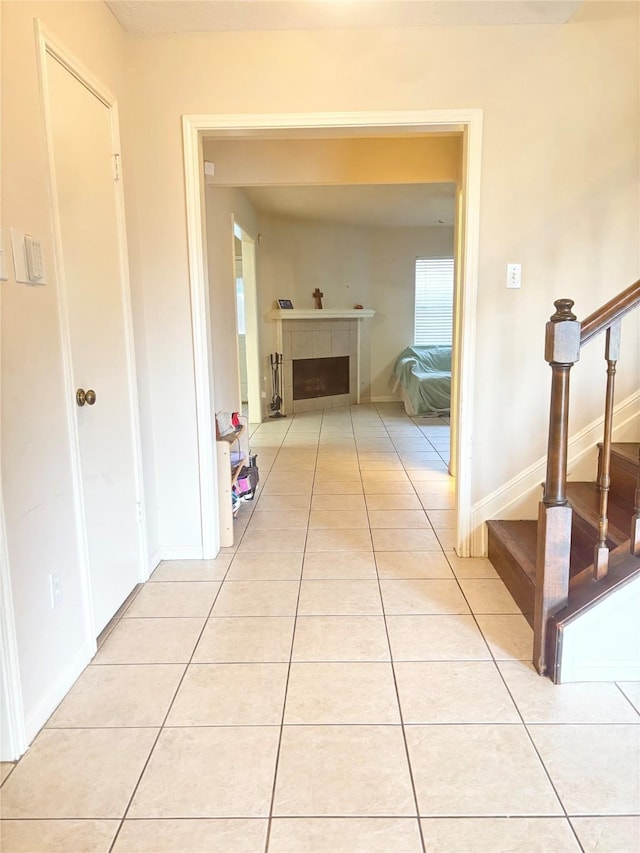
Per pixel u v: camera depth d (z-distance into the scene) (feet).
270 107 8.00
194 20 7.50
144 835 4.22
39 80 5.39
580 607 5.76
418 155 12.66
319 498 12.29
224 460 9.43
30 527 5.20
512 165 8.02
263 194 17.60
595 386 8.51
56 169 5.76
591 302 8.29
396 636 6.85
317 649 6.61
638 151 7.95
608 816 4.33
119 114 7.54
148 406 8.65
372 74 7.87
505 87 7.85
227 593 8.01
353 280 24.63
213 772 4.81
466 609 7.46
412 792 4.56
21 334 5.05
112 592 7.27
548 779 4.67
